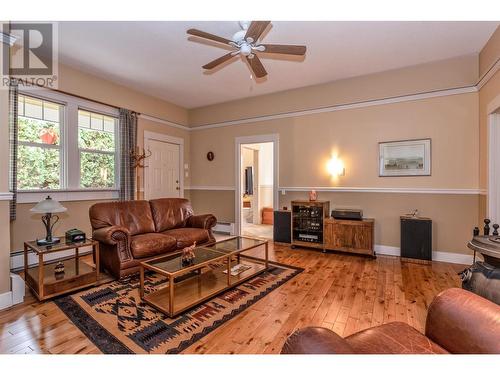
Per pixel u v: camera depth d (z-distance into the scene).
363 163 4.24
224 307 2.35
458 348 1.15
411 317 2.19
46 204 2.63
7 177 2.37
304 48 2.56
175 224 4.00
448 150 3.66
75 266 2.96
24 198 3.39
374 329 1.32
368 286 2.83
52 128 3.75
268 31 2.87
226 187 5.66
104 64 3.75
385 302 2.46
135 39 3.08
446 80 3.63
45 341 1.83
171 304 2.15
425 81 3.76
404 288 2.78
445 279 3.02
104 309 2.28
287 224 4.57
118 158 4.59
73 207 3.93
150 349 1.75
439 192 3.72
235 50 2.82
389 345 1.19
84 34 2.97
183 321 2.11
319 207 4.29
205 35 2.42
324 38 3.04
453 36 3.01
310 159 4.68
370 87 4.14
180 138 5.87
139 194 4.92
